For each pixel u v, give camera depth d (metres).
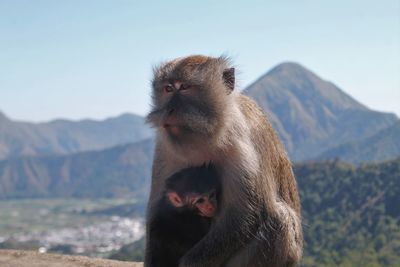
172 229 1.42
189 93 1.39
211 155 1.41
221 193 1.40
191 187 1.38
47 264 1.72
